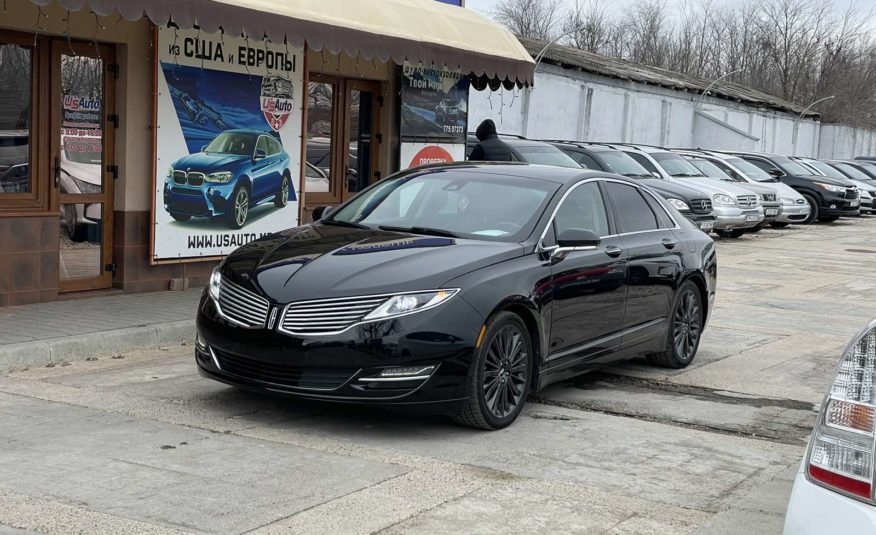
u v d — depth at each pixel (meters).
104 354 8.08
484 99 25.58
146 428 6.01
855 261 19.14
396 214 7.32
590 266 7.13
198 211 10.84
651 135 35.31
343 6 10.72
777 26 76.81
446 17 12.62
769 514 5.00
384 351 5.82
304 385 5.92
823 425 3.17
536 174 7.57
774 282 15.52
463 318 5.99
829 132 54.94
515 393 6.48
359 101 13.87
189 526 4.45
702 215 20.33
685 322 8.59
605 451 6.01
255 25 9.31
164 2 8.33
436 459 5.65
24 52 9.28
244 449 5.67
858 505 3.03
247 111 11.34
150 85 10.28
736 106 42.84
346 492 5.01
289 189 12.04
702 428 6.70
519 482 5.32
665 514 4.94
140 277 10.40
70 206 9.84
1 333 7.96
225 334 6.16
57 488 4.89
